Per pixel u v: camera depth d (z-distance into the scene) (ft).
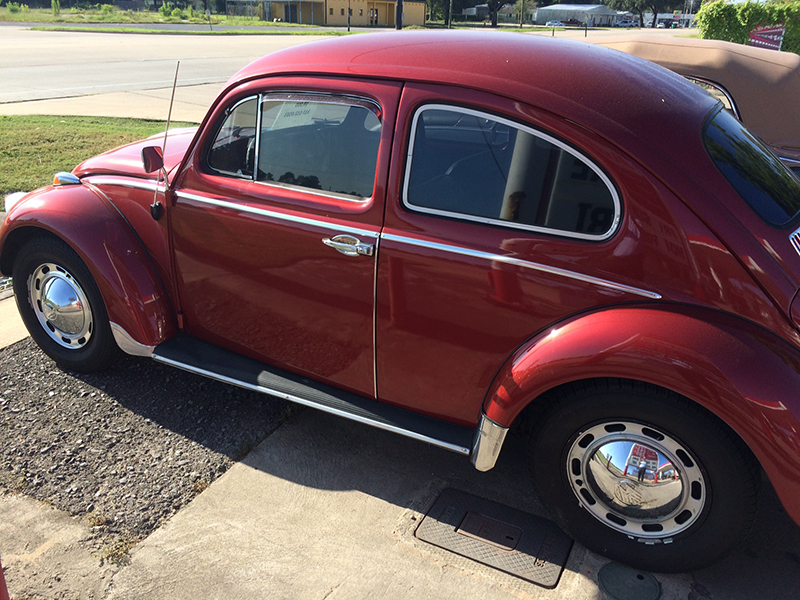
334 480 9.93
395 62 8.79
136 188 11.00
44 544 8.64
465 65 8.44
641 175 7.39
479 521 9.15
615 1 319.27
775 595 8.02
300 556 8.52
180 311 11.25
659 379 7.11
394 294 8.79
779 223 7.66
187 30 148.77
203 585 8.07
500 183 8.11
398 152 8.56
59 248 11.37
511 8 288.92
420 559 8.50
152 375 12.53
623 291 7.59
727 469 7.28
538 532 8.97
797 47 37.06
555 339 7.75
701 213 7.25
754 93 17.13
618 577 8.22
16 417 11.20
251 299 10.19
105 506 9.31
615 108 7.75
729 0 37.81
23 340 13.69
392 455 10.54
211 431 11.00
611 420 7.78
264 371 10.44
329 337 9.63
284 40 122.21
